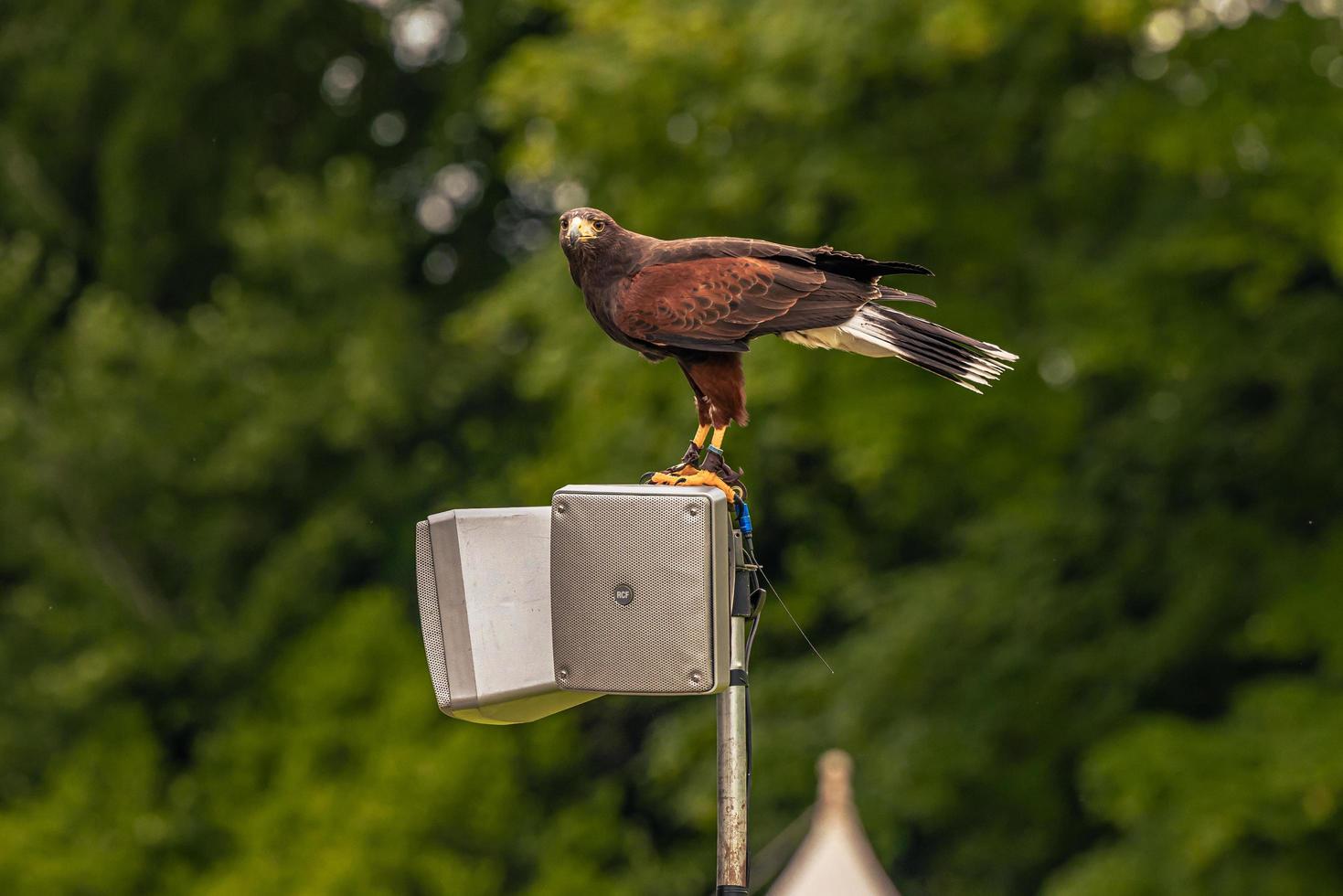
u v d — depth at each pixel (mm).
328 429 22609
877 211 14828
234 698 23188
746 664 5254
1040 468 15141
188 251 25938
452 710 5340
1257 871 14805
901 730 17219
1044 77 15125
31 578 23359
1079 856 17469
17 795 22484
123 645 22297
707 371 6695
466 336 17000
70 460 22656
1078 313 14570
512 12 23984
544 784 22328
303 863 20078
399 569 24031
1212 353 14500
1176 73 14625
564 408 18344
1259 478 15938
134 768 21609
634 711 23516
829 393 15008
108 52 24344
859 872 9391
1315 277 16703
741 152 15594
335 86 26641
